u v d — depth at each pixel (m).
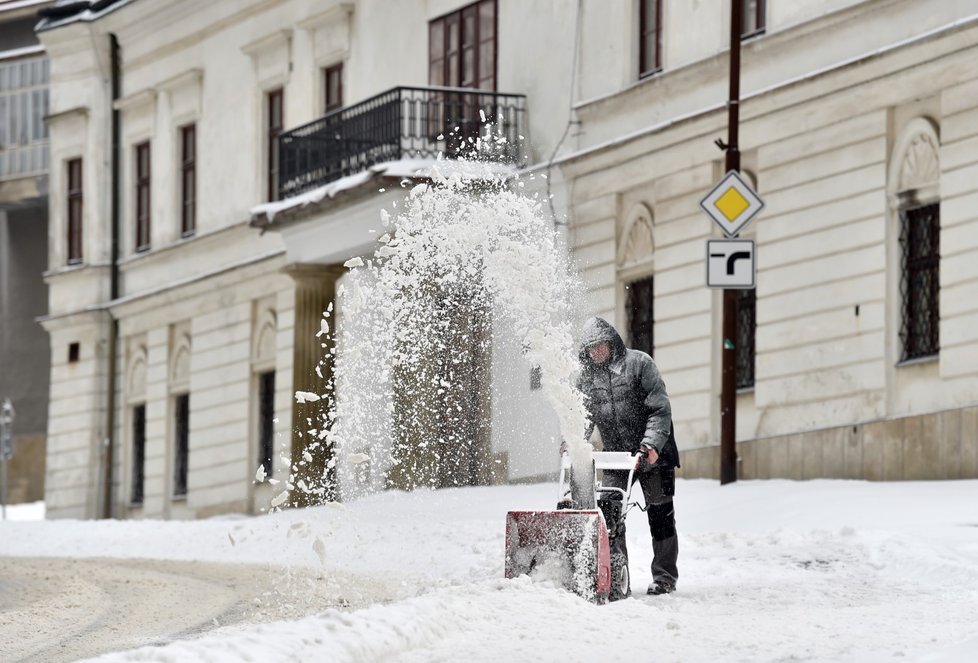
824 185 53.50
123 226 96.62
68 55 99.56
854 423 51.66
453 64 72.44
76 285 98.44
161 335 92.31
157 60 94.19
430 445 57.84
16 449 121.56
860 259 52.00
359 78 78.75
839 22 53.25
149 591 34.62
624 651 20.89
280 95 85.06
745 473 55.56
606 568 25.73
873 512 37.62
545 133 67.00
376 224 67.69
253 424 84.69
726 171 48.38
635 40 63.22
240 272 85.12
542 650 21.05
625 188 62.62
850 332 52.19
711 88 58.91
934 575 28.02
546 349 26.91
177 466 91.44
